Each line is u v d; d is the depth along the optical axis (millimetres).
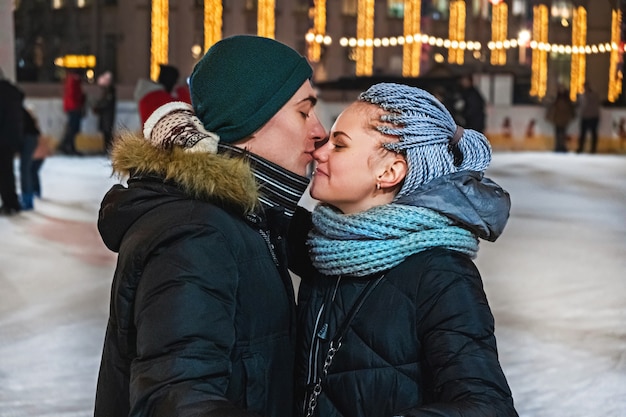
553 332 4441
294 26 36031
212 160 1388
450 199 1428
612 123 21438
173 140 1422
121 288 1346
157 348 1257
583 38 35219
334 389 1443
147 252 1318
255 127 1508
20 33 33719
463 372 1304
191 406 1197
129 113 17297
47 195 10844
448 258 1400
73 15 33781
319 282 1550
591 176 14695
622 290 5523
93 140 17547
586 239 7742
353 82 20766
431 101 1496
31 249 6902
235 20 34625
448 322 1350
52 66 33906
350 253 1417
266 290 1417
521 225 8648
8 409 3250
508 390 1312
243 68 1502
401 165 1496
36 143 9562
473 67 25531
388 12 36969
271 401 1429
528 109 21234
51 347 4090
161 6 24141
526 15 37812
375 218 1413
